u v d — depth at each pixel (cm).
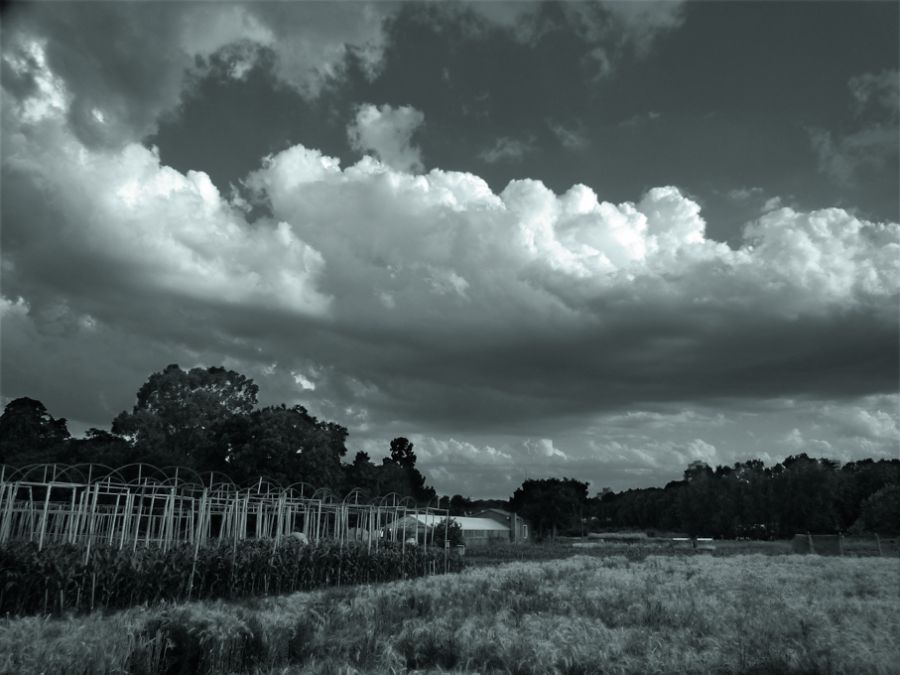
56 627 1106
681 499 11794
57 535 2525
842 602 1592
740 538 10912
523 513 11731
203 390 6994
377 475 9088
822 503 9731
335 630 1237
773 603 1534
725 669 1005
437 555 3209
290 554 2328
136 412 6325
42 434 6800
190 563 1958
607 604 1590
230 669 1030
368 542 3075
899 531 6725
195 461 5691
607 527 15738
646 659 1030
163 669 1016
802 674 988
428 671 1016
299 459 5606
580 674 1004
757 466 11562
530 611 1503
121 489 3198
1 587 1551
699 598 1620
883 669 976
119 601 1744
